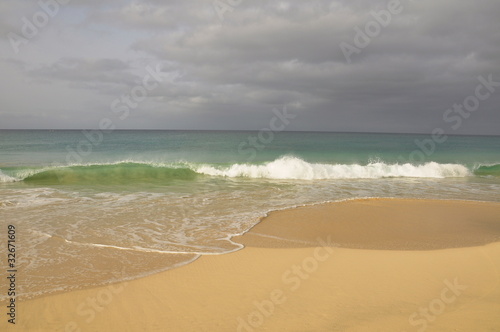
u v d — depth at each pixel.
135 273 5.41
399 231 8.37
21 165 20.50
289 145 39.72
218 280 5.12
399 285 4.90
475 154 31.81
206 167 18.52
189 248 6.73
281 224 8.75
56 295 4.60
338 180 17.28
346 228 8.54
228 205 10.84
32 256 6.11
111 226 8.16
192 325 3.86
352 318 3.97
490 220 9.54
